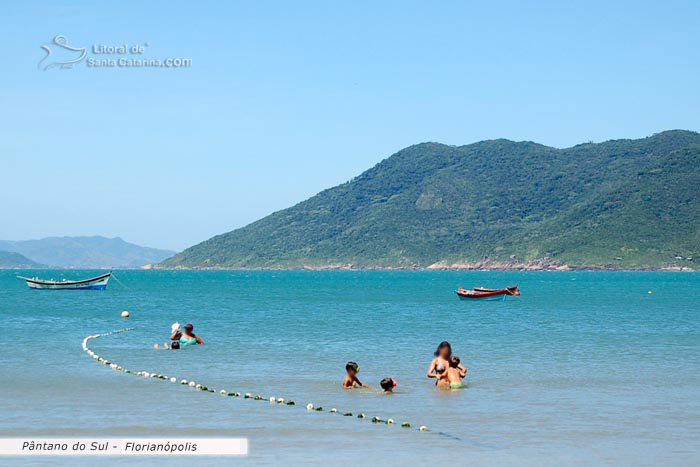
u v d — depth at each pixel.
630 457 16.84
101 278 118.50
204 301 85.56
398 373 27.81
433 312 65.19
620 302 85.19
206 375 27.02
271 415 20.73
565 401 22.64
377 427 19.42
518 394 23.75
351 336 41.09
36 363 29.84
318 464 16.20
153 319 54.72
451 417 20.55
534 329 46.47
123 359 31.20
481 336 41.44
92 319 54.62
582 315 61.22
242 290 127.00
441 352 25.92
